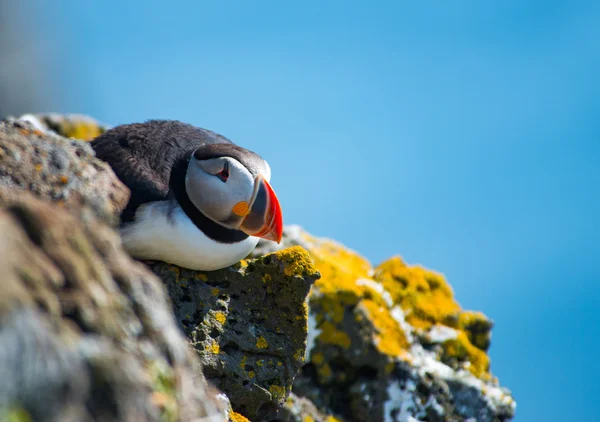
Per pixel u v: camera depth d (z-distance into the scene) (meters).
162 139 11.11
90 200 8.66
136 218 10.07
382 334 12.57
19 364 4.27
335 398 12.41
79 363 4.61
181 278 10.26
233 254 10.27
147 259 10.42
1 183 8.09
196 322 9.95
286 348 10.14
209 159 10.38
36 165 8.41
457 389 12.81
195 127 11.80
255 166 10.61
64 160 8.66
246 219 10.35
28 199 5.28
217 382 9.78
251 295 10.24
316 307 12.45
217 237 10.23
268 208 10.45
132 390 4.82
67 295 4.86
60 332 4.62
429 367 12.70
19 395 4.25
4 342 4.22
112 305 5.20
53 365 4.43
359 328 12.47
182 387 5.56
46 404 4.34
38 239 4.94
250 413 9.96
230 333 9.97
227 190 10.23
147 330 5.43
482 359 13.41
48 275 4.80
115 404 4.69
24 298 4.41
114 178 9.74
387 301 13.17
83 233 5.37
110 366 4.73
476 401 12.89
